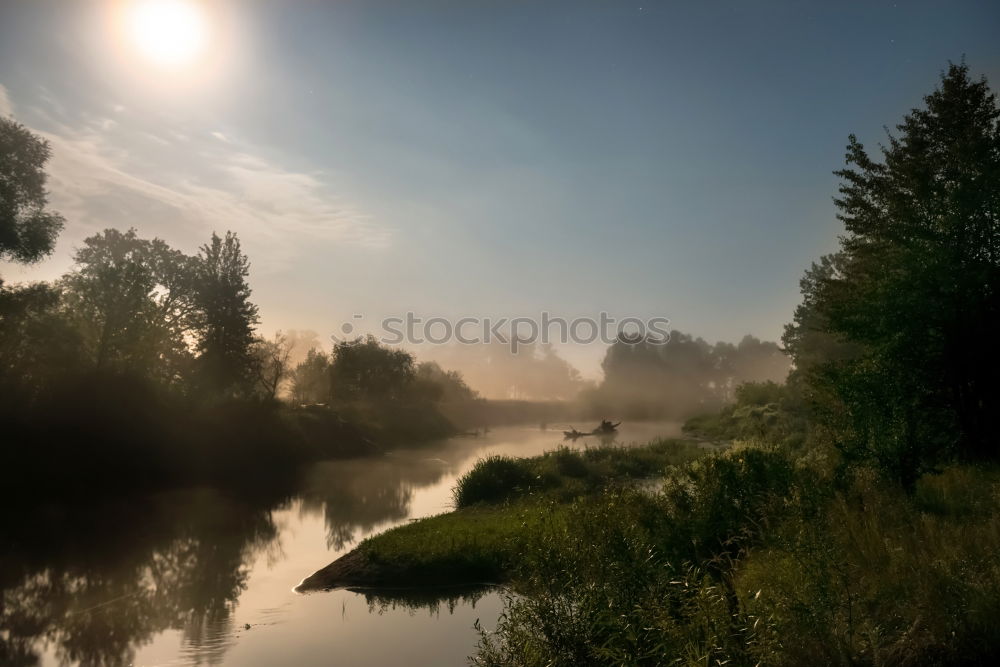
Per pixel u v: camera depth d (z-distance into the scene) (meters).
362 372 73.12
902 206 16.03
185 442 39.38
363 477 36.94
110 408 36.66
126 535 20.95
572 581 6.83
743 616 5.71
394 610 12.15
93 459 33.38
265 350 62.50
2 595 13.79
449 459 48.09
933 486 11.24
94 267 52.88
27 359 36.25
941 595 5.68
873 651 5.10
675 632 5.53
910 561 6.54
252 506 27.11
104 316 42.16
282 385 71.06
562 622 6.49
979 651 5.07
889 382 12.91
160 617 12.09
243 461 40.91
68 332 39.25
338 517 23.70
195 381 50.75
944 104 17.03
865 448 11.74
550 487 23.88
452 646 10.09
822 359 40.06
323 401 66.44
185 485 34.22
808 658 5.18
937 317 14.52
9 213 37.81
